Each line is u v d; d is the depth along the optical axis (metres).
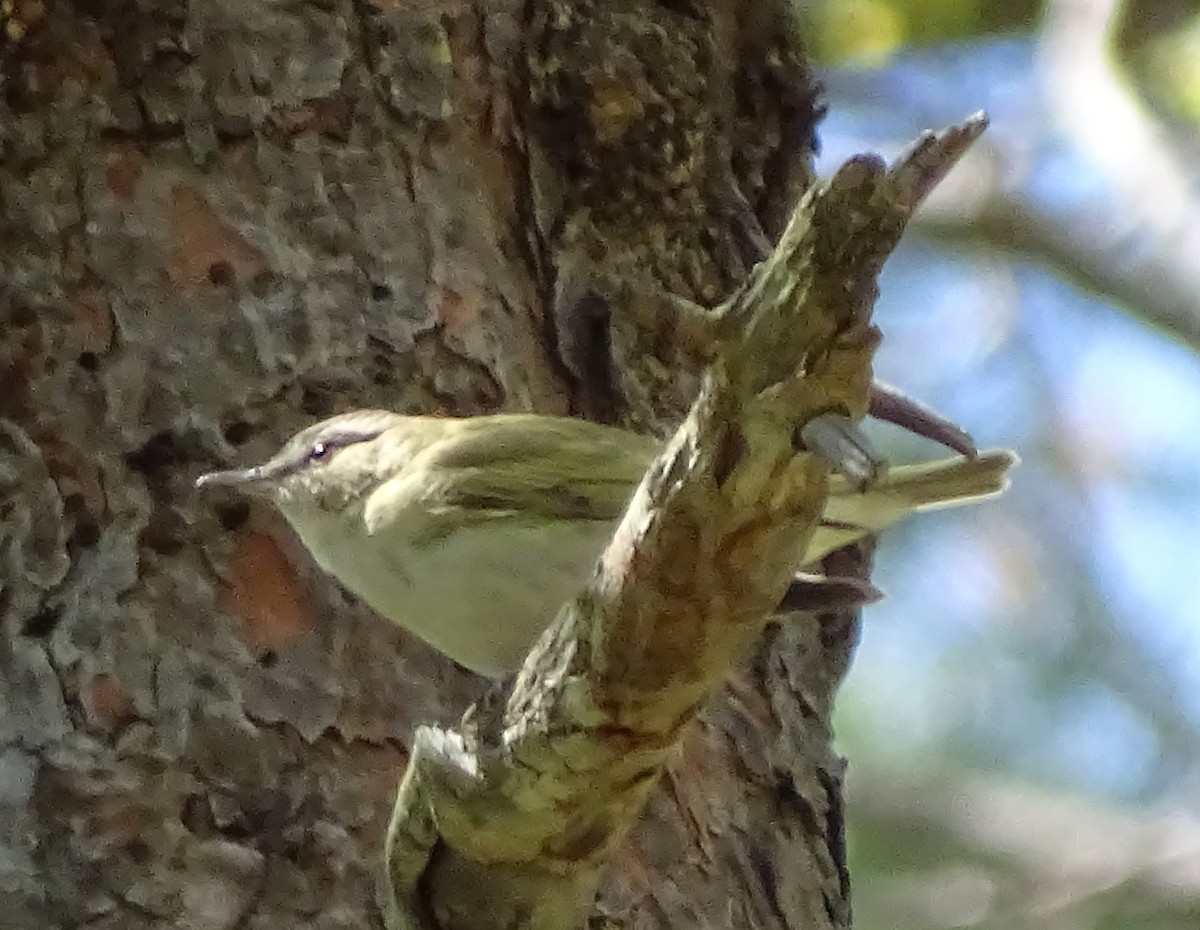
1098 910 13.09
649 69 7.88
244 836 5.90
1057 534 14.09
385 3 7.34
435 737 4.58
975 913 13.27
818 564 8.25
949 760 13.77
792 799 7.41
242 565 6.38
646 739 4.27
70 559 6.16
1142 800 13.84
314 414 6.69
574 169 7.68
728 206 8.09
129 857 5.74
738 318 3.48
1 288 6.49
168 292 6.62
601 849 4.69
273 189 6.91
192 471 6.42
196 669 6.10
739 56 8.67
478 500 6.55
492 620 6.48
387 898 5.67
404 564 6.55
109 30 6.90
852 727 13.73
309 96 7.05
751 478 3.58
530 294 7.47
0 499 6.17
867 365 3.41
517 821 4.54
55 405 6.35
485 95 7.53
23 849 5.67
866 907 13.39
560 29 7.77
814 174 8.91
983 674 13.72
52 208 6.63
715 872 6.88
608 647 4.03
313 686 6.24
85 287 6.55
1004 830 13.58
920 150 3.29
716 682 4.13
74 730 5.87
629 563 3.85
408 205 7.12
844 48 14.16
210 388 6.53
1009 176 13.95
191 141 6.85
